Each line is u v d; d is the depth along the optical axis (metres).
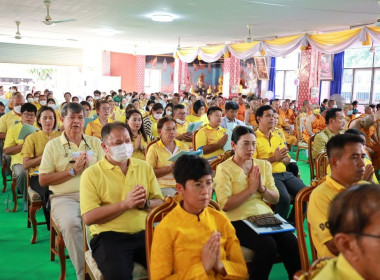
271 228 2.36
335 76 12.58
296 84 14.20
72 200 2.88
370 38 8.04
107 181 2.28
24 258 3.16
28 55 16.14
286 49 9.95
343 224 0.93
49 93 10.91
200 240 1.80
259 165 2.74
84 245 2.35
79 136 3.11
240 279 1.83
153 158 3.44
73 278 2.86
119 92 13.74
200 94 19.38
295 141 7.19
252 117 7.73
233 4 7.29
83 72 17.64
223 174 2.58
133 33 11.78
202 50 12.50
